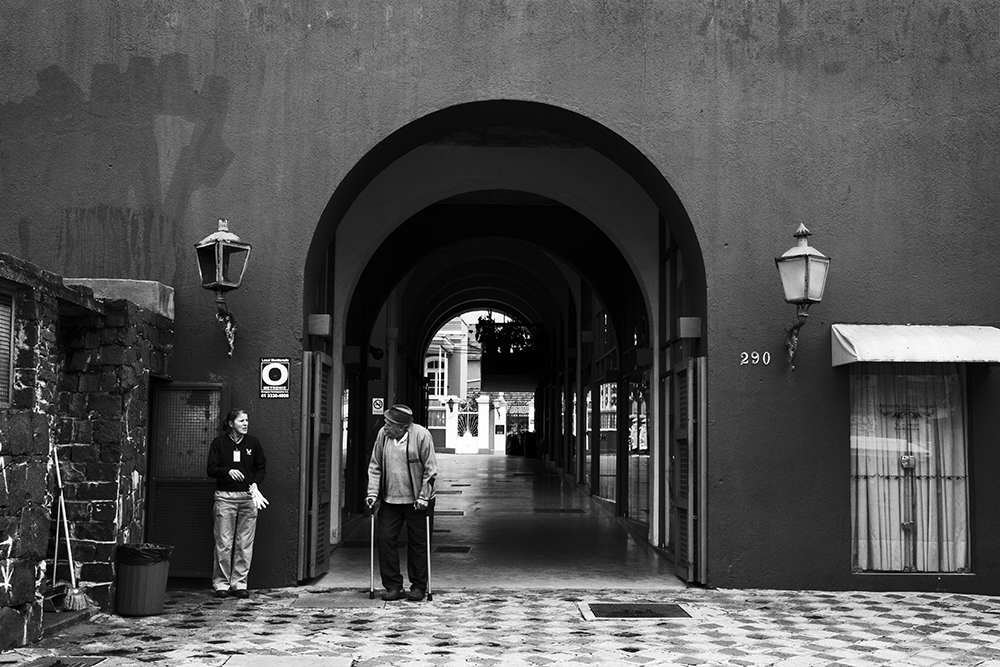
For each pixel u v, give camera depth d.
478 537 12.10
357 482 14.77
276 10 8.80
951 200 8.77
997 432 8.67
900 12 8.92
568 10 8.85
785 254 8.09
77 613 6.85
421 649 6.07
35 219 8.62
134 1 8.79
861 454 8.70
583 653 5.98
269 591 8.23
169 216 8.62
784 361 8.59
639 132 8.77
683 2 8.88
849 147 8.80
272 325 8.52
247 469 8.05
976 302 8.71
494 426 55.12
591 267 14.85
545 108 8.85
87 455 7.18
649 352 11.63
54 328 6.43
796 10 8.90
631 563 10.03
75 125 8.69
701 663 5.75
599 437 18.28
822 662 5.82
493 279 25.55
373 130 8.71
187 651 5.96
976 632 6.74
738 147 8.78
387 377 18.02
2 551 5.79
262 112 8.72
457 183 11.62
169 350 8.34
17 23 8.77
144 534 8.25
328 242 9.32
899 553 8.62
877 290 8.70
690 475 8.59
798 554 8.47
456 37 8.80
